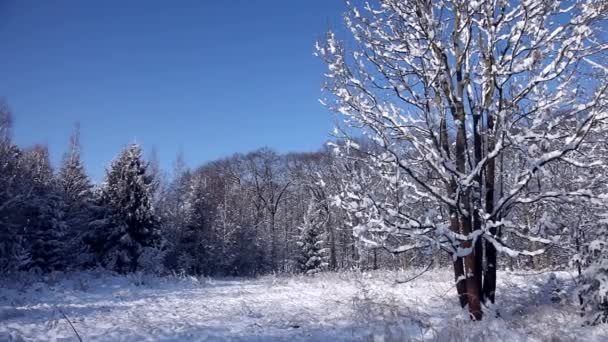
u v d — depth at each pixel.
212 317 11.10
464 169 10.10
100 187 34.97
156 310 12.51
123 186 32.94
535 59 9.47
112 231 32.06
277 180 64.75
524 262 22.77
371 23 10.66
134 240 32.50
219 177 63.59
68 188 33.16
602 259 8.80
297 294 15.89
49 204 28.97
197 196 43.94
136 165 34.12
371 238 9.70
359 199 9.25
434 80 10.07
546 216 8.88
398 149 11.05
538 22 9.60
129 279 21.95
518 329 8.48
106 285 19.70
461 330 7.91
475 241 9.17
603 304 8.66
